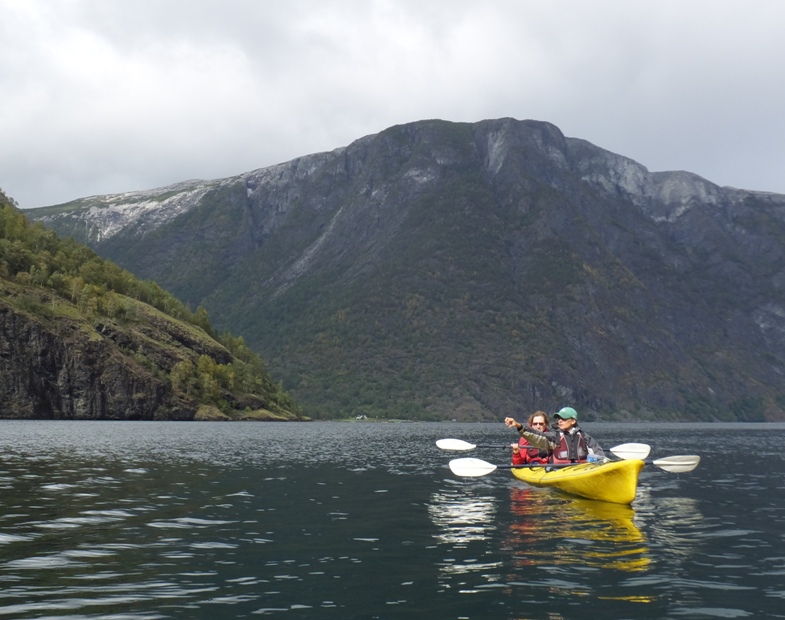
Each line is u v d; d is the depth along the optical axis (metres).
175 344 188.88
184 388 175.00
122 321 182.88
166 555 11.98
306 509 17.47
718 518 16.48
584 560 11.87
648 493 21.48
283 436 79.12
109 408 161.75
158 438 63.22
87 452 39.94
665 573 11.01
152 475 25.88
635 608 9.23
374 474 27.64
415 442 65.81
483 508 17.88
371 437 82.31
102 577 10.49
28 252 185.75
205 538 13.50
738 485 24.17
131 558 11.73
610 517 16.52
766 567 11.46
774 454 46.88
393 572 10.99
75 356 160.88
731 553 12.52
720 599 9.66
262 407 197.88
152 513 16.38
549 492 21.28
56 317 164.25
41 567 11.05
